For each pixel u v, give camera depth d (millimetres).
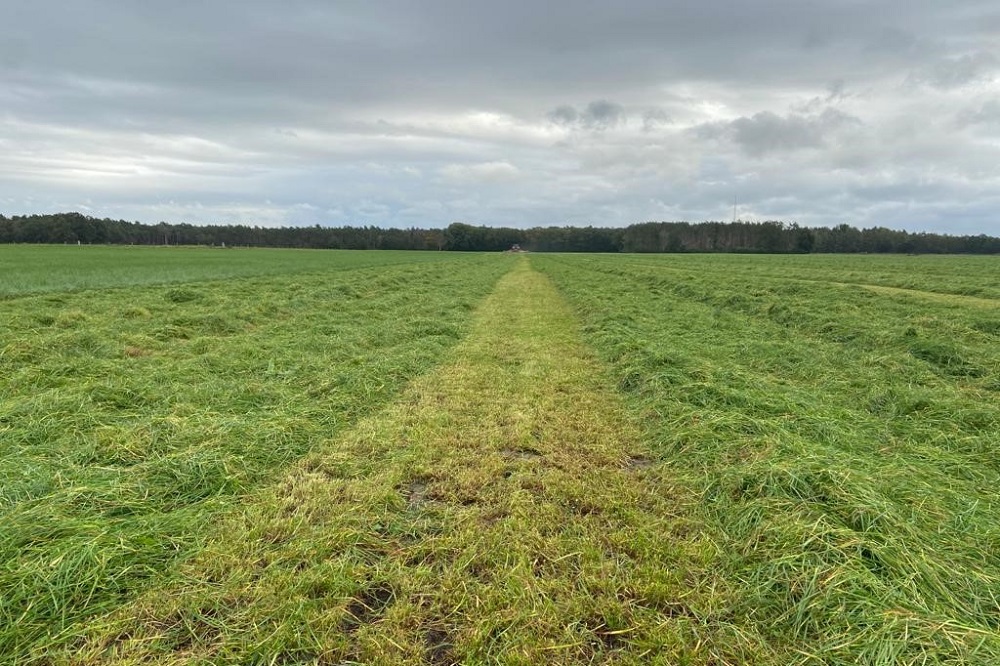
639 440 5230
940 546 3234
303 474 4293
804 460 4141
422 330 10773
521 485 4199
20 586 2697
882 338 9484
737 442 4688
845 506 3508
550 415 5902
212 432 4801
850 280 26875
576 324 12641
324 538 3365
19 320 9570
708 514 3791
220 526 3475
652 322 11867
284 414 5480
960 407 5844
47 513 3291
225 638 2564
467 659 2496
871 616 2582
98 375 6648
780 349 9062
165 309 12539
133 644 2512
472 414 5906
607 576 3090
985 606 2768
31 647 2461
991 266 40875
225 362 7562
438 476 4367
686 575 3125
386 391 6652
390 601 2920
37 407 5121
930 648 2385
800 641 2602
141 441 4539
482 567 3199
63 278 20094
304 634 2613
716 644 2611
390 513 3744
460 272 32281
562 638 2633
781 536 3299
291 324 11180
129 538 3156
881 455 4785
